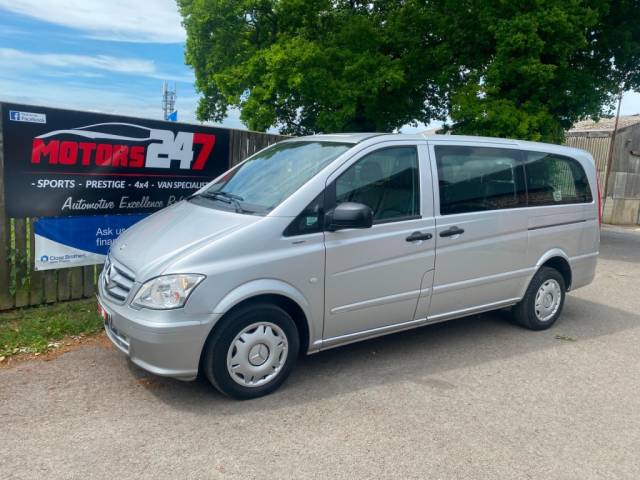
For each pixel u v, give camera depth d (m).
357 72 13.48
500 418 3.88
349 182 4.30
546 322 5.93
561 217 5.86
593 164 6.36
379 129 15.64
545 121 12.39
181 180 6.68
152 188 6.42
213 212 4.27
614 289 8.27
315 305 4.12
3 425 3.47
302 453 3.30
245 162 5.27
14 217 5.40
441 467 3.24
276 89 13.98
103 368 4.38
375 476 3.11
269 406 3.88
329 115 13.84
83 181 5.82
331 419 3.74
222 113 17.89
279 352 4.03
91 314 5.46
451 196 4.91
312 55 13.14
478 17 12.95
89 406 3.77
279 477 3.06
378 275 4.42
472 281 5.12
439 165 4.85
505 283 5.45
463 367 4.79
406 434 3.59
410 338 5.51
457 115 12.70
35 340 4.77
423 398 4.13
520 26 11.77
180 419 3.64
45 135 5.46
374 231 4.37
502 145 5.41
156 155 6.37
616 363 5.05
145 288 3.62
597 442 3.61
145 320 3.57
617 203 24.81
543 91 12.91
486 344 5.41
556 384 4.52
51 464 3.08
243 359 3.85
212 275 3.64
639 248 13.38
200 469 3.10
